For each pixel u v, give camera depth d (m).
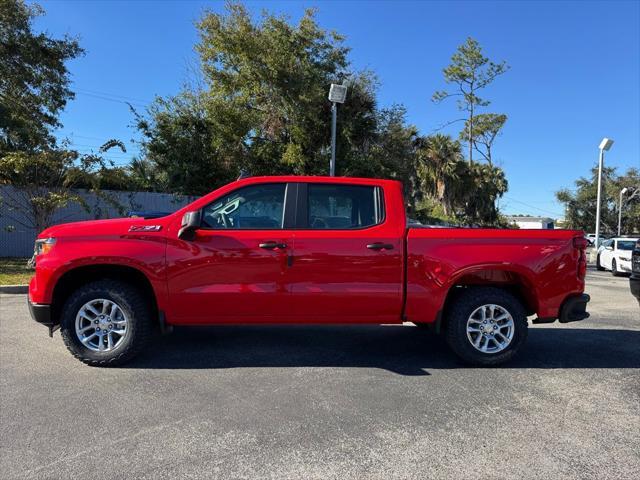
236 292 4.82
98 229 4.86
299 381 4.63
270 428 3.62
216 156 19.89
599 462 3.20
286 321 4.96
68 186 14.21
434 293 4.98
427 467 3.11
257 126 20.30
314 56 20.52
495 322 5.15
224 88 19.34
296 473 3.01
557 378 4.87
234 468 3.06
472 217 35.44
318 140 21.25
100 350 4.88
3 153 14.88
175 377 4.68
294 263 4.87
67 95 19.33
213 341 6.01
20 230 16.45
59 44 18.33
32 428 3.57
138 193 18.28
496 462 3.18
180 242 4.82
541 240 5.14
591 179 64.94
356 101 21.52
